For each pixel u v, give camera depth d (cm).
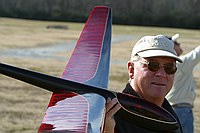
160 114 323
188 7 11644
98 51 366
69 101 288
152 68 356
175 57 354
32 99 1434
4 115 1190
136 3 11925
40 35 5256
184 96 779
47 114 283
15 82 1738
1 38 4359
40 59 2730
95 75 338
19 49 3328
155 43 359
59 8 12094
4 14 11931
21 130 1062
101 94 301
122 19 11738
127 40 5069
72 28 7788
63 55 3031
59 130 264
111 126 303
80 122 271
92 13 399
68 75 341
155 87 360
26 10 12062
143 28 9438
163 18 11650
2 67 284
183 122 784
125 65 2603
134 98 320
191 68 770
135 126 329
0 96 1449
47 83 290
